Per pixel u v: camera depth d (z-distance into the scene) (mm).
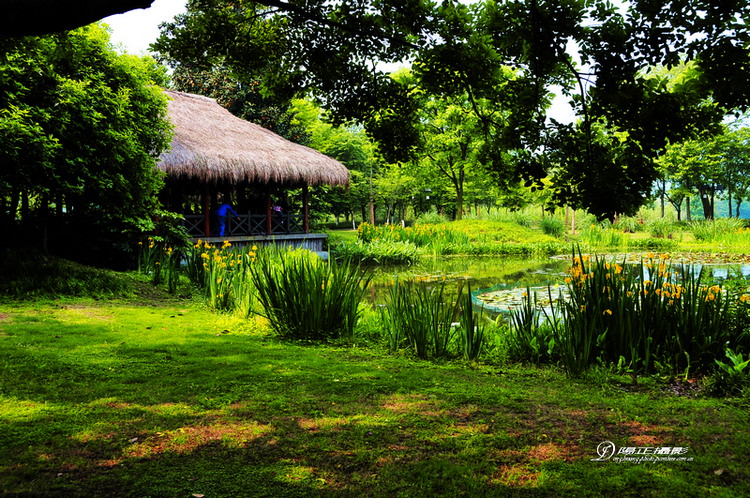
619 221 25266
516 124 3826
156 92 9289
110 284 7383
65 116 7145
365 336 5391
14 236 8438
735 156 26547
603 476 2164
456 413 2994
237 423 2732
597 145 3641
